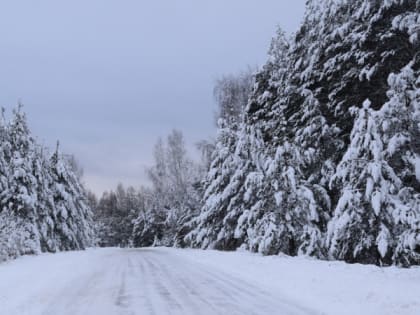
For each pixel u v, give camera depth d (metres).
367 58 18.44
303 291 8.85
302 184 19.56
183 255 21.36
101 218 87.75
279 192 18.95
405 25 16.25
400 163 15.11
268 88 26.69
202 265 15.19
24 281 10.50
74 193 37.50
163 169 61.06
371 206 14.59
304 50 23.75
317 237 18.20
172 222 52.53
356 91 19.70
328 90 21.56
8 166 27.19
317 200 19.84
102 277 11.67
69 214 34.88
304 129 20.80
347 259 15.69
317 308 7.29
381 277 9.71
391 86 15.44
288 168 19.39
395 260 14.05
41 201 29.94
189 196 44.44
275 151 20.56
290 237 18.69
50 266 14.57
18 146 28.42
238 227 22.83
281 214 19.05
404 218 13.85
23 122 29.06
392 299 7.34
